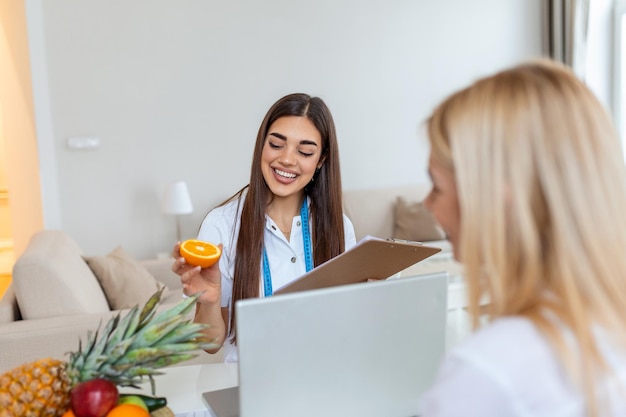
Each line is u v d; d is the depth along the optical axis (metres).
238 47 4.77
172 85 4.65
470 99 0.71
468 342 0.67
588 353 0.63
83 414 0.92
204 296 1.31
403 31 5.20
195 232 4.81
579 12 5.16
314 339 0.92
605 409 0.64
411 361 1.00
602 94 5.41
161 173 4.70
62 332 2.26
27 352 2.24
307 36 4.95
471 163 0.69
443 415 0.64
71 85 4.44
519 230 0.67
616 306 0.66
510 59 5.53
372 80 5.17
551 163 0.66
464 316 2.04
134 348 0.95
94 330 2.28
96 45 4.45
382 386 0.98
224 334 1.45
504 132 0.68
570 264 0.66
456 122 0.71
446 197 0.76
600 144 0.67
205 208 4.82
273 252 1.56
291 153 1.46
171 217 4.74
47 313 2.42
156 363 0.97
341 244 1.61
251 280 1.50
